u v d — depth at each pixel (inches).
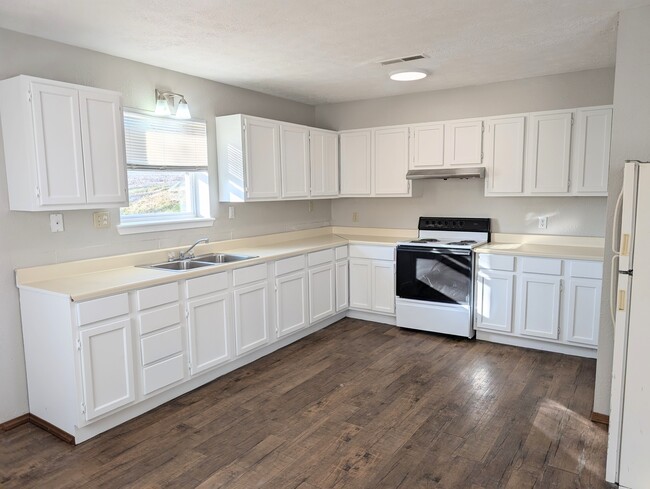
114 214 130.7
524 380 132.0
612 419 85.4
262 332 149.5
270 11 99.1
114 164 116.7
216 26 107.6
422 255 171.0
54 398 105.7
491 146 165.5
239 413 115.4
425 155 179.5
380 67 146.2
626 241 82.3
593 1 95.7
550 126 154.1
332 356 153.3
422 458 95.0
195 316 126.0
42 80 101.7
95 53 124.7
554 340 150.6
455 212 186.2
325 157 194.4
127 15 100.0
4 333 109.3
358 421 110.5
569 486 85.7
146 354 113.5
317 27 109.4
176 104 144.6
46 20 102.0
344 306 191.0
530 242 170.9
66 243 119.6
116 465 94.3
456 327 166.9
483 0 95.3
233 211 169.6
